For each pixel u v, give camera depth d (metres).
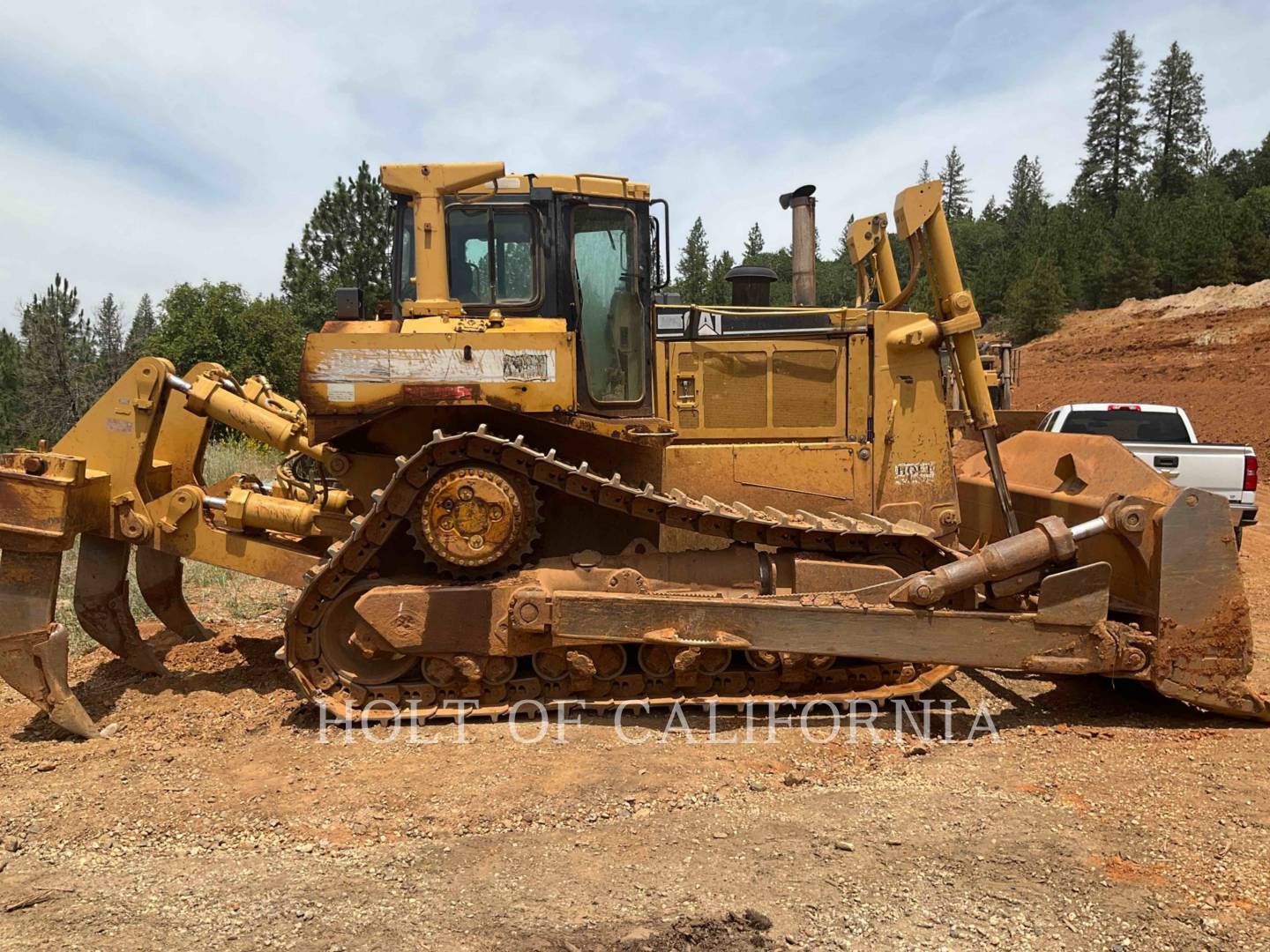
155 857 3.75
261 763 4.70
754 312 6.60
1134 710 5.52
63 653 5.09
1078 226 66.12
